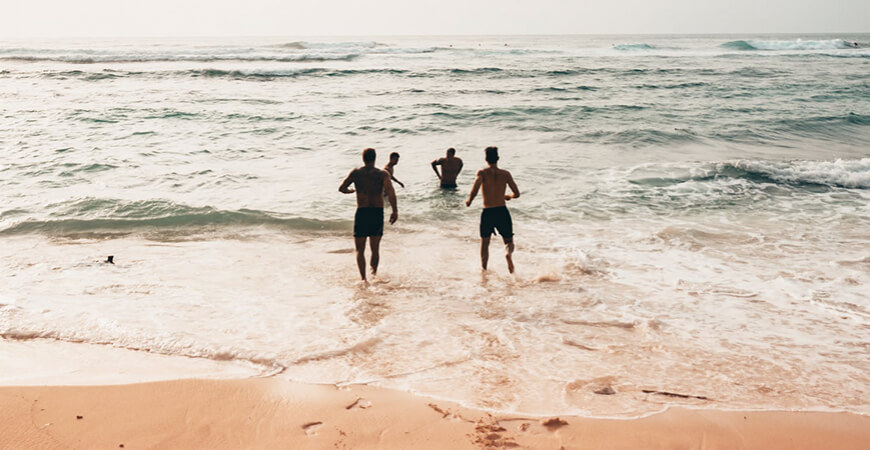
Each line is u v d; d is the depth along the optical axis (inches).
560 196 401.7
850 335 200.5
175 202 362.9
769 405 154.0
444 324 206.7
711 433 140.1
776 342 194.7
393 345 188.7
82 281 247.9
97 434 135.2
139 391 155.9
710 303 229.5
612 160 518.0
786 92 1053.2
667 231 328.8
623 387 162.7
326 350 183.0
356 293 238.1
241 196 392.8
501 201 265.0
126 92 986.1
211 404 150.0
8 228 321.1
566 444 133.9
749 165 478.3
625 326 206.8
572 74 1366.9
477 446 132.3
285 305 223.8
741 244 308.0
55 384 159.2
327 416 144.9
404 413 146.4
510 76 1312.7
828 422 146.4
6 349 182.5
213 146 565.0
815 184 438.0
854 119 754.2
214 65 1518.2
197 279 253.1
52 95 931.3
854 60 1843.0
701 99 953.5
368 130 660.7
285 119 722.8
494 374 169.3
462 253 294.8
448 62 1688.0
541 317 213.9
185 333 195.3
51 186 409.1
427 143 592.1
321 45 2385.6
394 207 254.8
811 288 245.6
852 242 311.7
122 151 530.0
